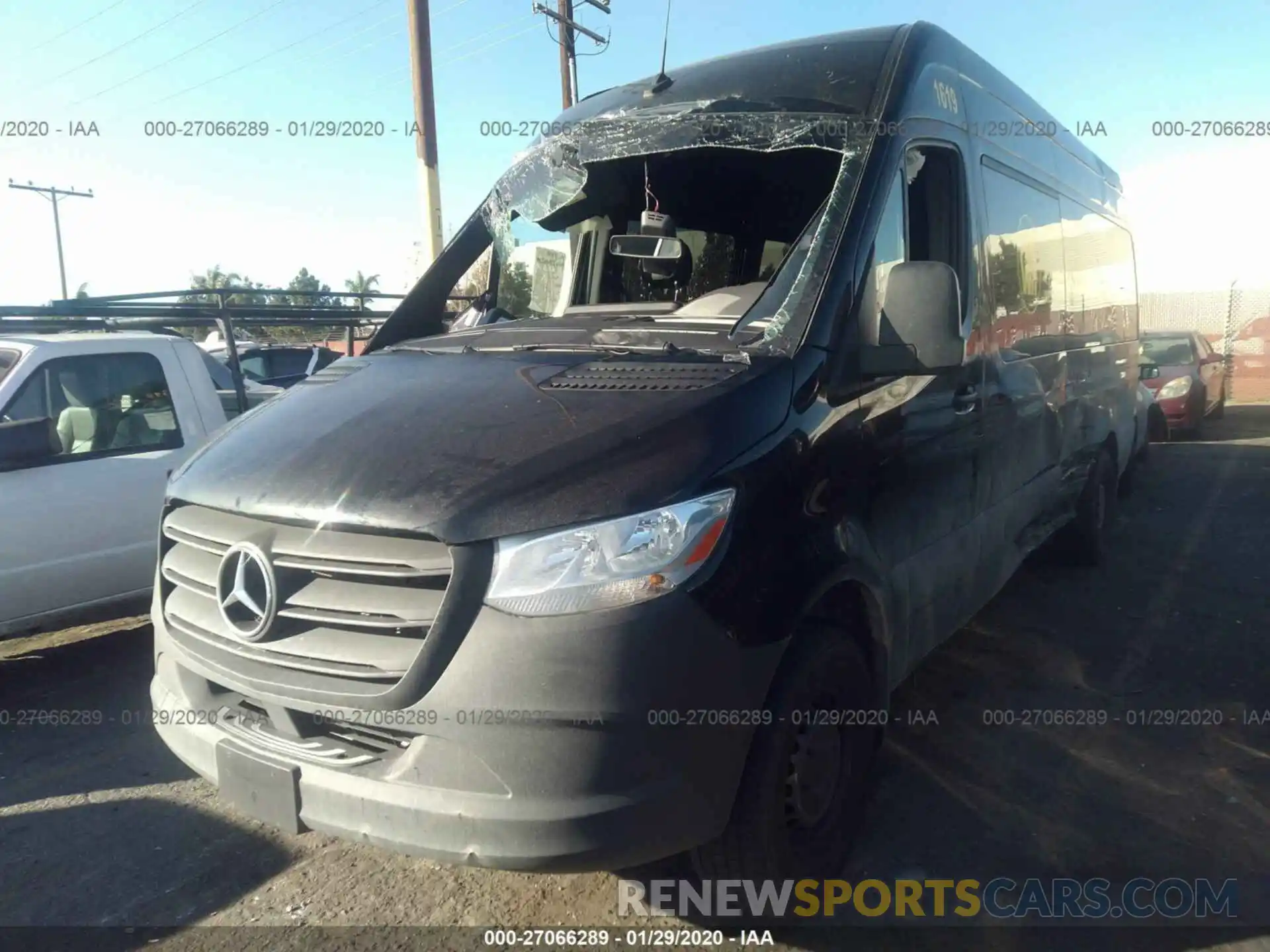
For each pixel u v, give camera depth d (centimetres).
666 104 397
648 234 400
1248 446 1309
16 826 383
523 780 234
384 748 252
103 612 559
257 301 835
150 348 603
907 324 315
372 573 245
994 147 453
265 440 299
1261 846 344
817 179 381
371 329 1023
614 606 238
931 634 383
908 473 350
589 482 249
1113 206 739
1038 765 406
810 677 288
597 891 325
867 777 337
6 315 591
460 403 293
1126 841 349
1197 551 749
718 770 253
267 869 348
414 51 1313
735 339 321
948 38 424
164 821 385
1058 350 554
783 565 270
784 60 395
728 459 264
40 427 521
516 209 448
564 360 321
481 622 236
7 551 514
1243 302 2175
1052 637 559
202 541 283
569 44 2005
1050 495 558
